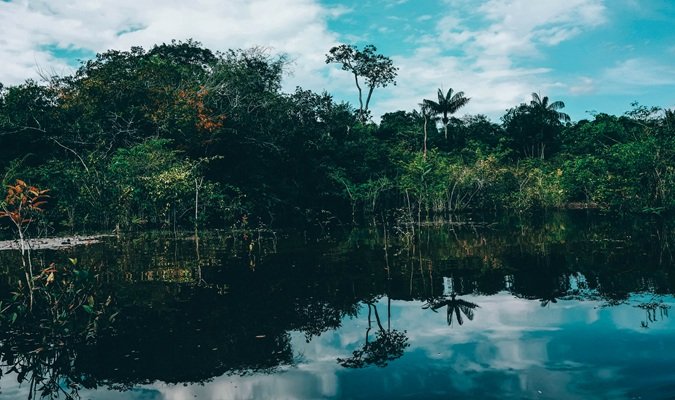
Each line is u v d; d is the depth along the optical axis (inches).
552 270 313.9
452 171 1032.8
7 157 719.1
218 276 314.0
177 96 800.3
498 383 138.0
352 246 472.1
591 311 211.3
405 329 195.8
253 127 900.0
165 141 714.2
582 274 296.8
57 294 226.2
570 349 164.1
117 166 669.3
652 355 155.3
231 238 563.2
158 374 156.1
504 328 191.9
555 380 138.7
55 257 401.1
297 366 158.6
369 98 1656.0
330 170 1053.2
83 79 810.8
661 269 302.7
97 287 277.9
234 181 851.4
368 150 1149.7
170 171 672.4
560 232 541.3
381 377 146.5
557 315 207.3
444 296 251.6
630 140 898.7
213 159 846.5
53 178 641.6
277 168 981.2
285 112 978.1
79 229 653.3
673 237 449.4
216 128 817.5
